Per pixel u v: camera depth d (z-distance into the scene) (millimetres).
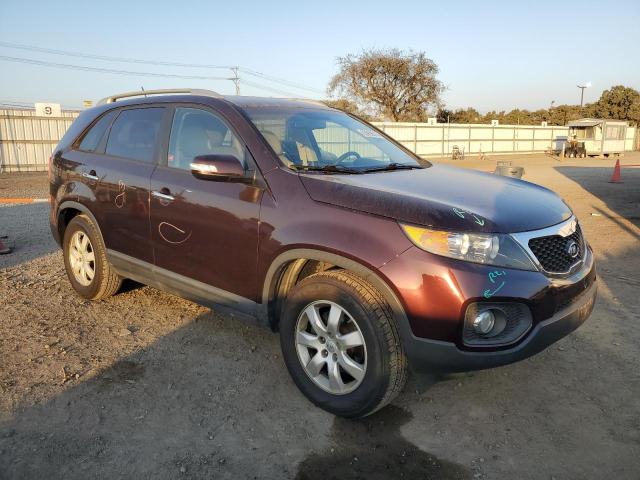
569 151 39156
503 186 3422
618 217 9312
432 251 2609
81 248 4645
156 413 3020
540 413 3064
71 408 3049
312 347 3061
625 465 2613
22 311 4477
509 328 2670
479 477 2543
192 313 4449
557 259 2871
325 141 3793
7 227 8258
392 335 2730
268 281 3152
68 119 25688
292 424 2945
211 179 3221
